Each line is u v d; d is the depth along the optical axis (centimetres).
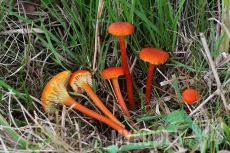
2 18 58
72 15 59
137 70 59
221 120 53
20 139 52
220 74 56
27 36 59
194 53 58
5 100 56
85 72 56
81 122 56
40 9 60
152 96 58
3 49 58
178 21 58
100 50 58
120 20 58
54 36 59
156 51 55
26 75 58
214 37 57
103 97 58
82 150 52
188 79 57
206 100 54
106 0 57
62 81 55
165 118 55
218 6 57
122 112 56
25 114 56
